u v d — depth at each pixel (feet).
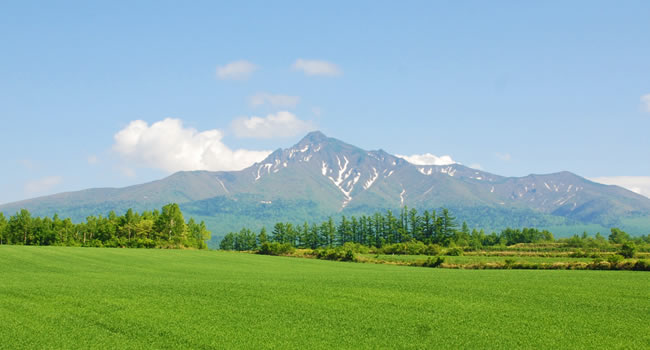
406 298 125.59
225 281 164.96
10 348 76.89
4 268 218.18
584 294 132.16
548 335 86.63
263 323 95.55
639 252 338.75
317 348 78.13
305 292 135.03
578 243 455.63
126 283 156.35
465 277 186.80
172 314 103.30
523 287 147.64
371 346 79.66
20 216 524.52
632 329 90.94
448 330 90.58
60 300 118.42
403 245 456.04
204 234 572.92
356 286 149.48
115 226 517.14
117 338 83.46
